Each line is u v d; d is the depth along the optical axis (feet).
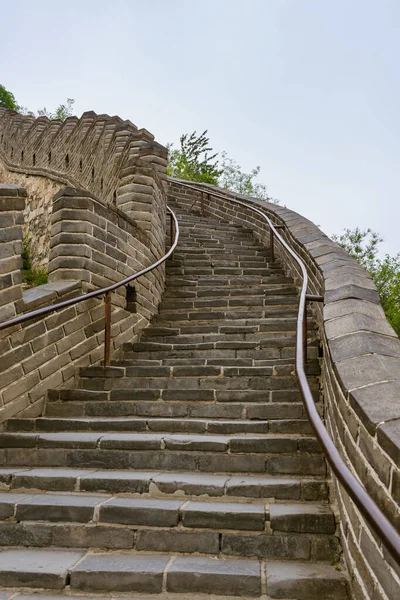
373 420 8.11
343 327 12.94
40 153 44.19
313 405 9.07
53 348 18.22
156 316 24.59
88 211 20.24
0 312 16.42
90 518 11.79
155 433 15.38
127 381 18.39
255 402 16.63
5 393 16.44
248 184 90.74
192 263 30.71
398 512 7.07
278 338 20.66
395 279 54.44
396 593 7.07
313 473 13.19
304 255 24.32
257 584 9.89
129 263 22.91
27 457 14.60
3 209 16.67
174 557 10.98
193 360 19.83
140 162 25.76
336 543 10.72
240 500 12.35
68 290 19.06
